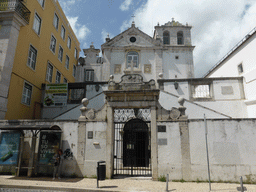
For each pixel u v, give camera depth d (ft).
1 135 28.71
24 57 45.75
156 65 67.56
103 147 28.14
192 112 42.86
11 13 40.75
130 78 30.07
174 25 77.56
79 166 27.89
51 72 60.54
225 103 49.60
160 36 77.20
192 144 27.04
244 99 49.49
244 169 25.52
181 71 69.05
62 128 29.55
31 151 27.84
